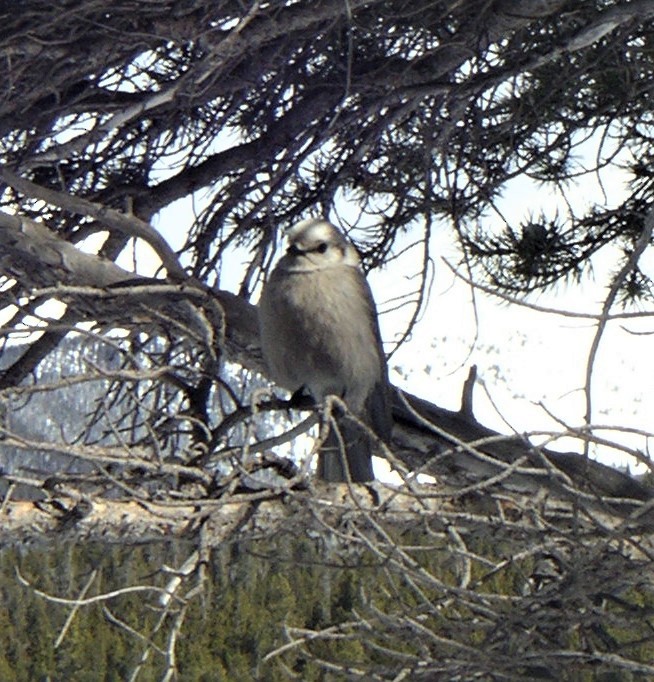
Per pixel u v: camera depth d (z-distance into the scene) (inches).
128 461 298.5
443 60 398.6
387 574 296.4
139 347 398.3
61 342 428.8
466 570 311.4
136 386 383.2
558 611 302.7
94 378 322.7
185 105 383.9
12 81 340.2
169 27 335.9
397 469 297.9
